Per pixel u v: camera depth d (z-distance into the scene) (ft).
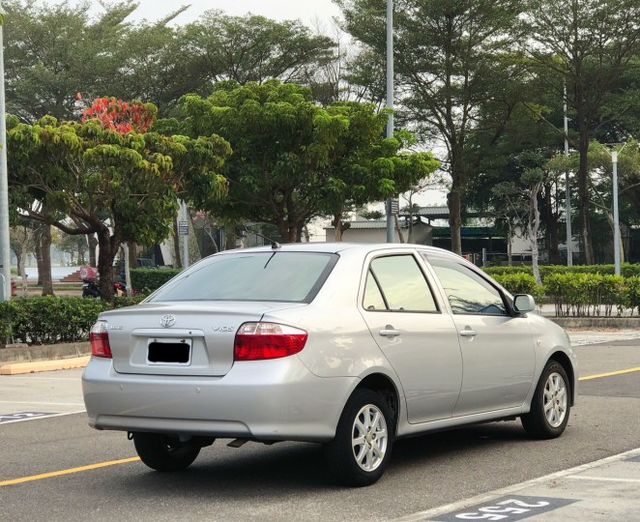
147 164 71.31
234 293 31.86
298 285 31.48
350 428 30.58
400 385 31.76
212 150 78.07
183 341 30.25
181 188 78.59
